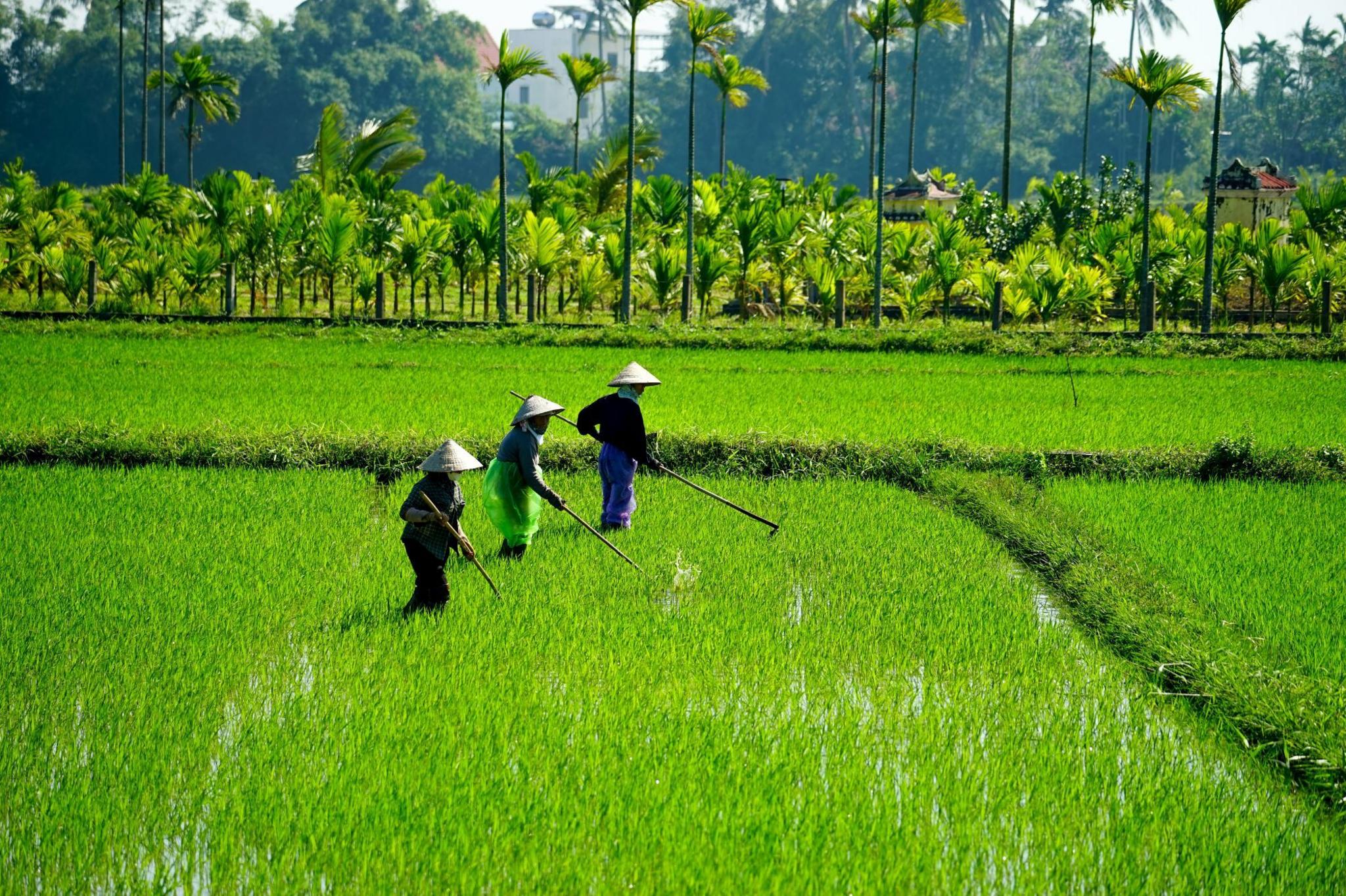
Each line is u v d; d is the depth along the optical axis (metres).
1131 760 13.87
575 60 66.56
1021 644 17.48
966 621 18.41
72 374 39.12
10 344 45.97
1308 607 18.64
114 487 25.72
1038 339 50.25
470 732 14.04
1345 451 29.52
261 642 16.80
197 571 19.91
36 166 179.75
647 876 11.16
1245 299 73.00
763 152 198.38
